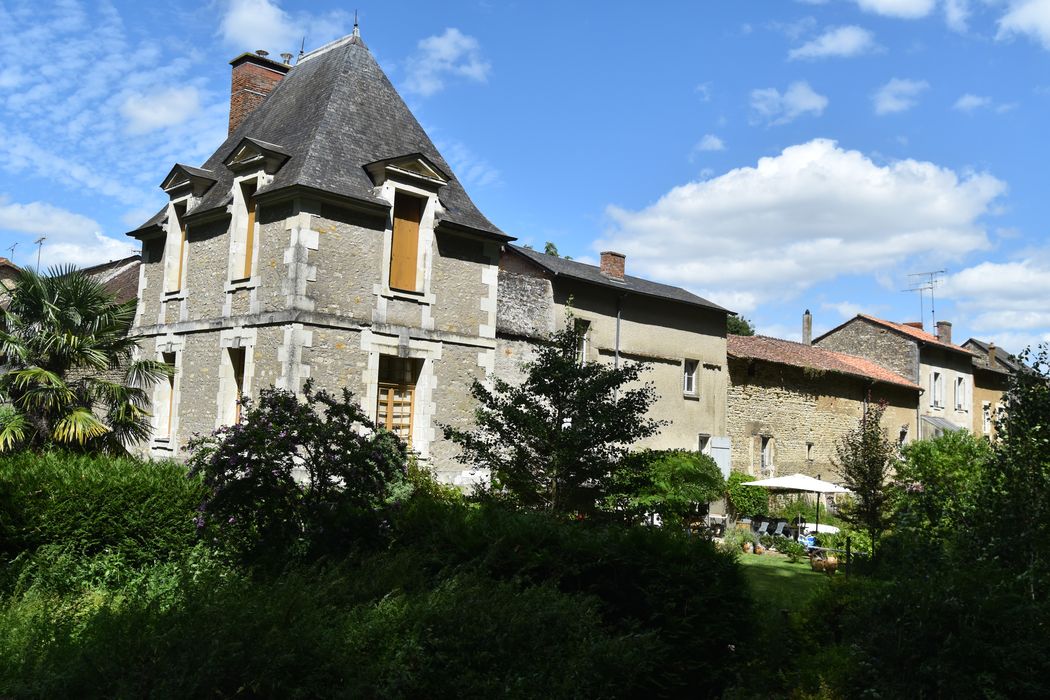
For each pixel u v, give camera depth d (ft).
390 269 47.62
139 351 54.90
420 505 26.11
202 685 14.53
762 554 57.36
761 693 21.94
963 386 115.75
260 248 46.21
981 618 18.84
